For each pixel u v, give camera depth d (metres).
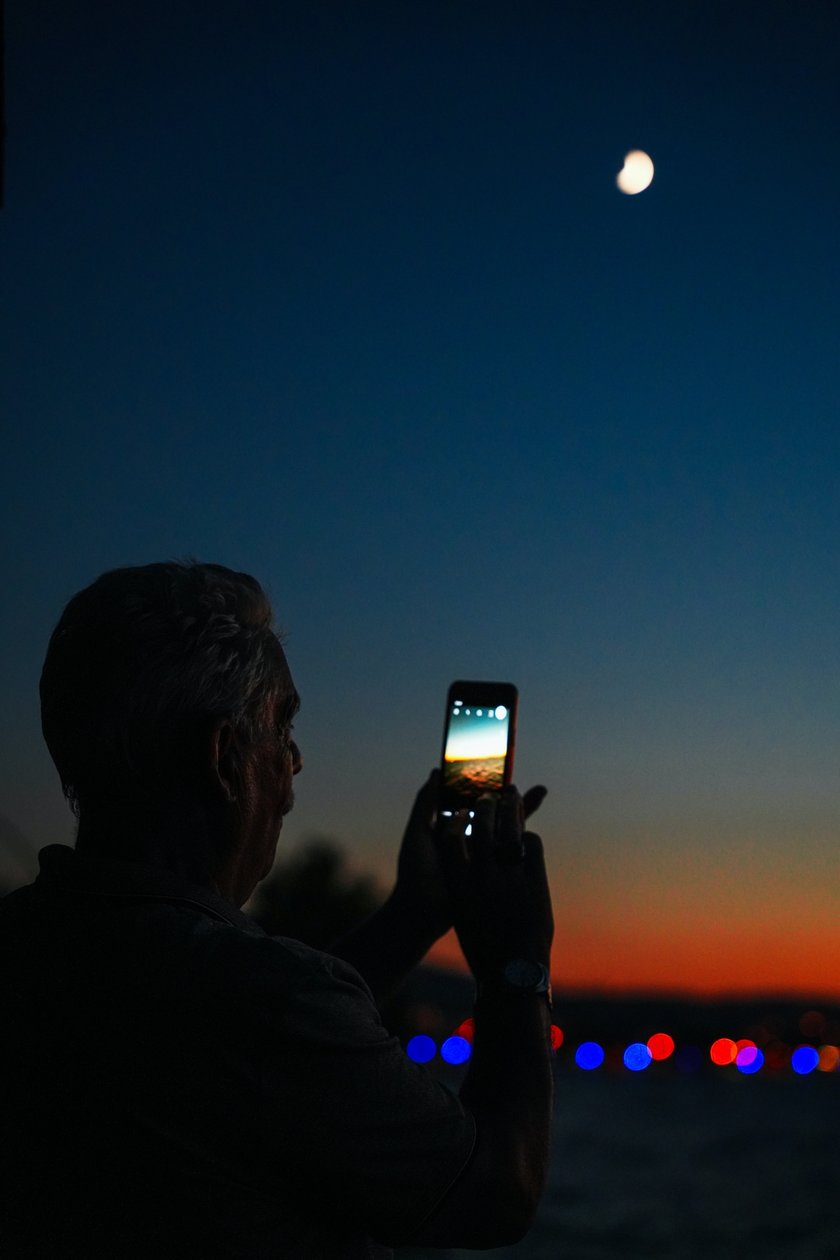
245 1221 1.25
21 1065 1.32
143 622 1.44
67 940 1.37
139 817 1.45
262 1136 1.25
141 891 1.39
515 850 1.78
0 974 1.39
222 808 1.46
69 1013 1.32
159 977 1.31
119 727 1.43
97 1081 1.28
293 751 1.59
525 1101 1.44
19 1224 1.26
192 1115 1.25
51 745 1.48
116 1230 1.24
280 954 1.33
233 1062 1.26
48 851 1.48
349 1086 1.28
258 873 1.53
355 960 1.95
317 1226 1.30
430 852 2.03
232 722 1.46
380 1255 1.38
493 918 1.71
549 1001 1.62
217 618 1.47
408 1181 1.29
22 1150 1.29
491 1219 1.33
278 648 1.56
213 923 1.37
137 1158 1.25
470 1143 1.33
